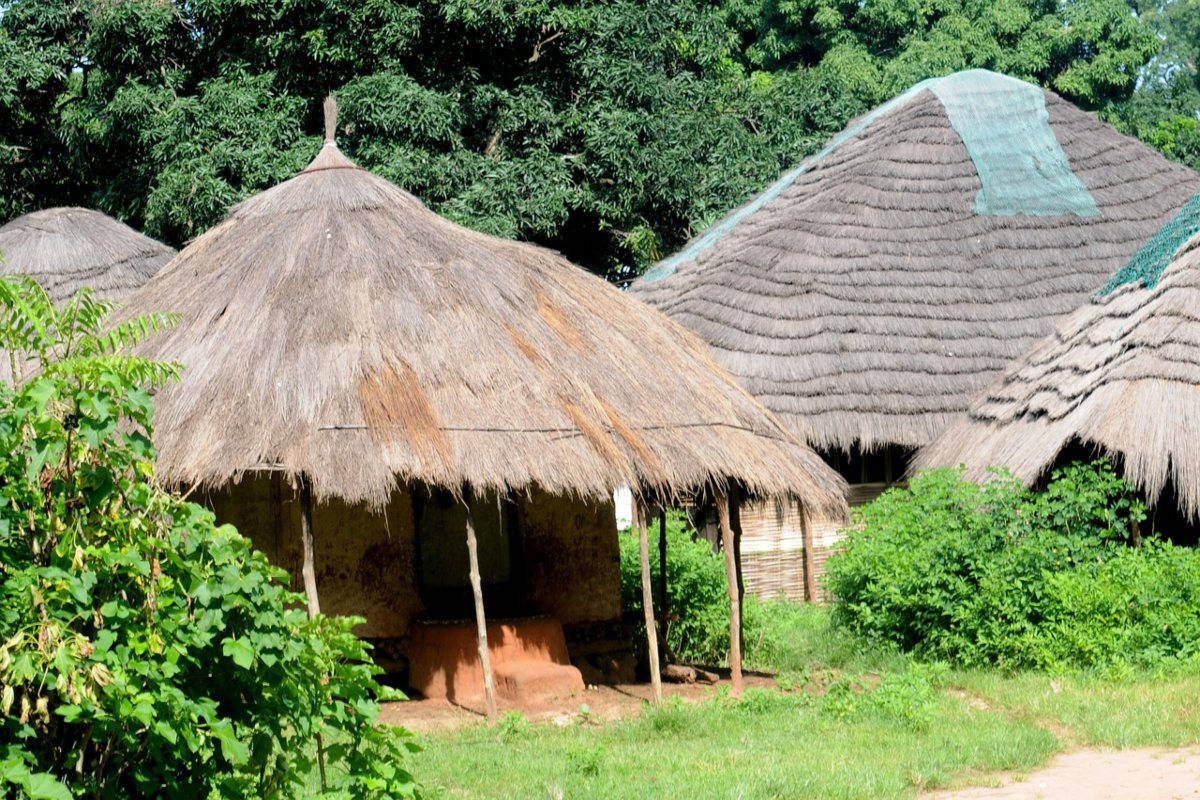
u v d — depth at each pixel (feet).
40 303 20.35
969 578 43.01
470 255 41.37
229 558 19.79
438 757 31.81
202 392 36.52
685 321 63.36
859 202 65.82
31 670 17.34
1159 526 50.88
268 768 22.74
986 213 66.33
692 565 50.14
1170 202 68.49
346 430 35.19
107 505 19.17
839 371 59.57
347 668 21.25
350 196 42.14
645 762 31.09
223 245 42.19
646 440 38.22
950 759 30.68
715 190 83.35
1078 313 57.67
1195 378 46.24
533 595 43.93
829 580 50.31
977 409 57.26
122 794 19.12
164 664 18.60
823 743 32.83
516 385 37.60
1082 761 30.81
